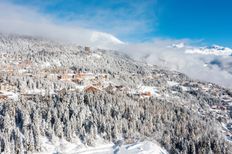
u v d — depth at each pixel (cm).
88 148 17462
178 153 17988
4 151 15662
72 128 18125
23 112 18012
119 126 18988
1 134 16450
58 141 17400
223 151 19200
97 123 18888
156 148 17800
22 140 16450
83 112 19150
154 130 19912
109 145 18050
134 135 18862
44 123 17825
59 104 19288
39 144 16500
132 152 17138
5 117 17288
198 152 18362
